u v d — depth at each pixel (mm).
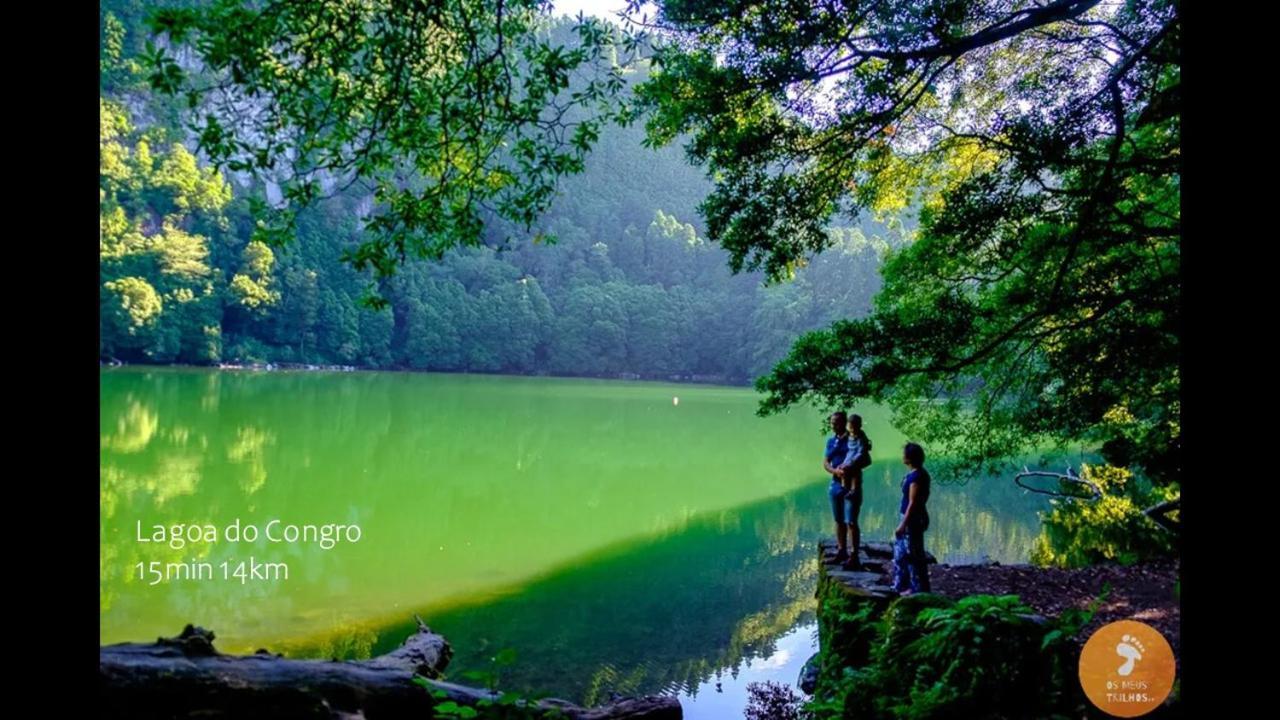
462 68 4074
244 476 19250
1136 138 5695
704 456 26562
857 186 6500
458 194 4418
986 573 7977
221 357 64500
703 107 5031
